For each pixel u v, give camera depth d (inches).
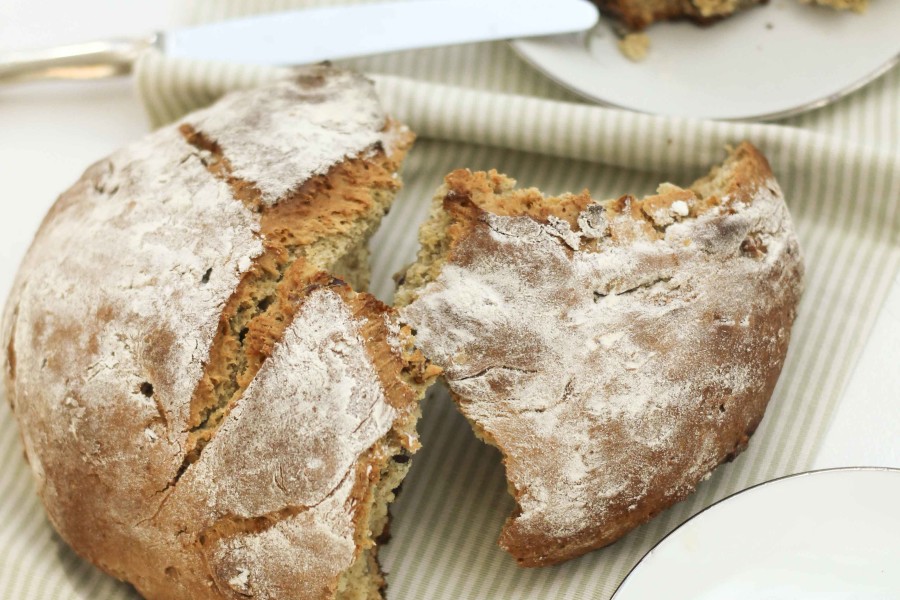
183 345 17.1
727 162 19.0
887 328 18.9
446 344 17.2
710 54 20.5
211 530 16.8
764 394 18.0
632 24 20.6
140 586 17.4
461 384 17.2
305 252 17.7
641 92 20.2
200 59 20.1
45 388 17.6
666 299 17.5
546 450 17.1
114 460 17.2
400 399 16.9
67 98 21.0
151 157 18.4
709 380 17.4
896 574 17.1
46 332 17.8
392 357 17.0
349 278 18.7
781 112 19.7
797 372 18.8
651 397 17.3
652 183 19.9
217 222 17.6
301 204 17.8
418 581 18.2
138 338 17.3
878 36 19.9
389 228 20.0
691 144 19.3
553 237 17.6
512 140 19.9
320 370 16.9
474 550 18.3
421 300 17.4
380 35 20.2
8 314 18.5
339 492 16.6
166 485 17.0
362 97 18.7
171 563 17.0
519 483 17.1
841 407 18.6
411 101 20.0
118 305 17.5
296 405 16.8
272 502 16.7
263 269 17.5
